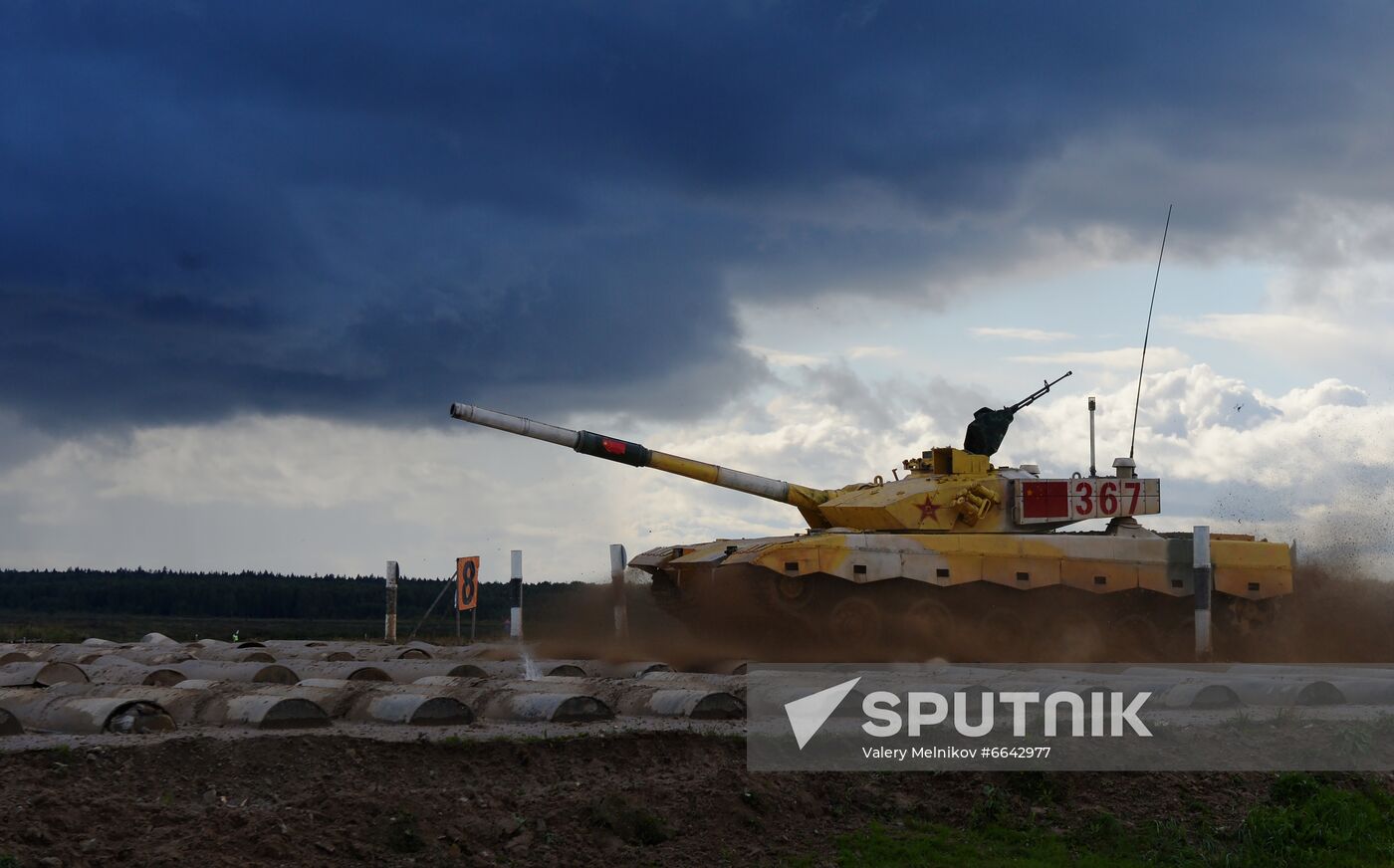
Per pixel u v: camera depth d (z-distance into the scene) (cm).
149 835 1321
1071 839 1470
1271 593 3269
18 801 1359
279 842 1315
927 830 1480
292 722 1769
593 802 1455
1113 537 3216
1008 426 3512
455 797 1465
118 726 1681
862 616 3019
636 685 2003
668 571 3347
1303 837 1473
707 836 1427
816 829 1468
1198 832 1486
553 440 3064
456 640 3831
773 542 3055
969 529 3272
